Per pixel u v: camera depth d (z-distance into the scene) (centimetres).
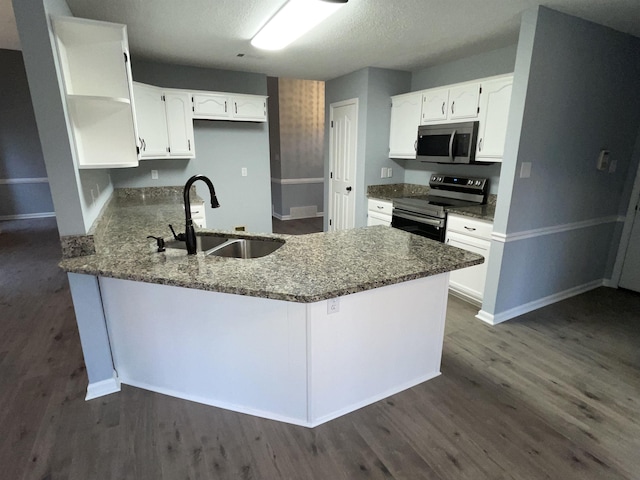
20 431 183
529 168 276
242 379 192
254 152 464
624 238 362
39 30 160
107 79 202
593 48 278
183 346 197
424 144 379
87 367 204
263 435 182
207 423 189
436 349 224
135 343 207
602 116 307
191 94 381
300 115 673
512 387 219
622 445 177
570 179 306
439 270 178
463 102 337
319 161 714
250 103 414
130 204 368
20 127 643
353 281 159
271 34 279
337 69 423
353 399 199
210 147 438
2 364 238
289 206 707
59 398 207
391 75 425
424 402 206
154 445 175
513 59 327
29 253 478
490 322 299
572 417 195
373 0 228
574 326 295
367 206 452
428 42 316
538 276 319
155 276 163
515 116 263
